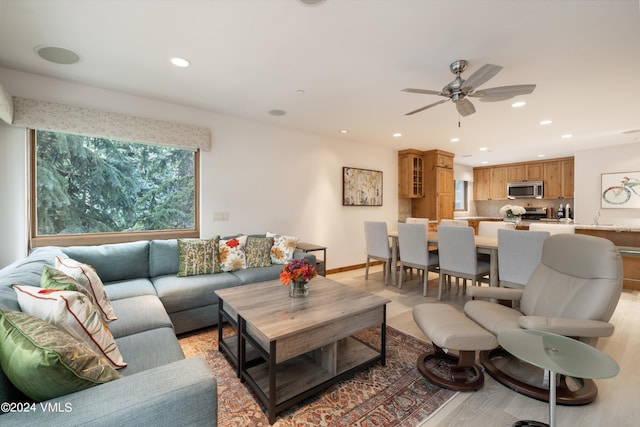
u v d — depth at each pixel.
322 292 2.28
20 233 2.57
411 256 3.85
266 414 1.59
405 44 2.06
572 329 1.58
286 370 1.89
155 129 3.15
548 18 1.75
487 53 2.17
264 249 3.38
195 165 3.61
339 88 2.84
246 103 3.28
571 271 1.93
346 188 5.07
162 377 1.00
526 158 6.84
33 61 2.34
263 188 4.07
